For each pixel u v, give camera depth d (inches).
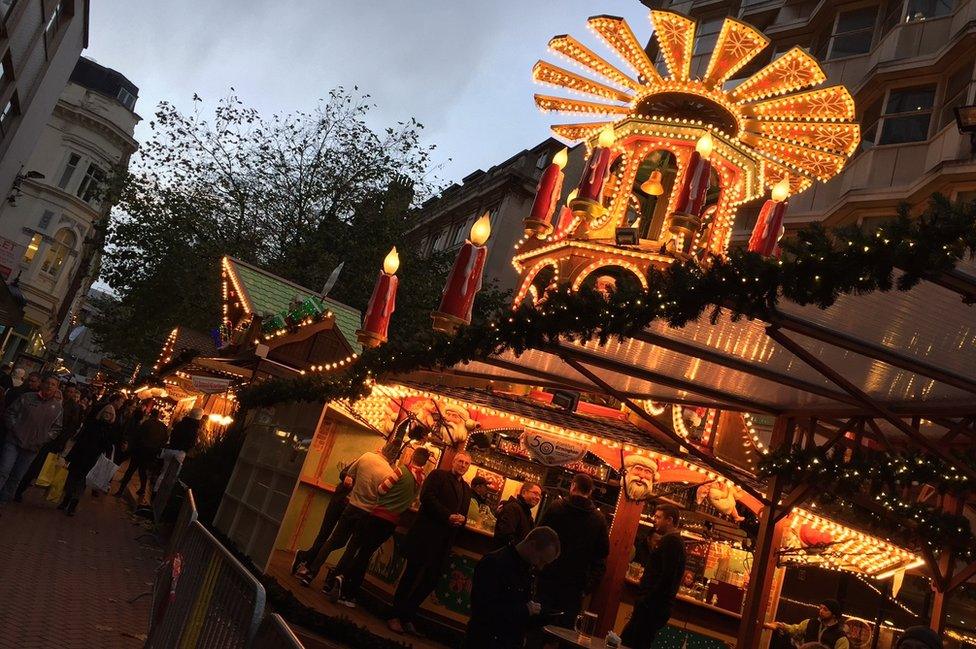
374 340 288.0
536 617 228.4
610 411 437.7
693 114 431.5
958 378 214.4
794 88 427.5
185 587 188.1
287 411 445.7
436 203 1808.6
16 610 254.7
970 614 450.9
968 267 167.5
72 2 1165.7
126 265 1170.0
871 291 173.2
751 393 321.7
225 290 810.8
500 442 453.1
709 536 434.9
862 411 296.7
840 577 529.0
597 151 296.4
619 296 209.2
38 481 519.8
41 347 2368.4
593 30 444.5
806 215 896.3
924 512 298.0
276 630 112.7
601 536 314.2
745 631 327.0
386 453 383.2
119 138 2390.5
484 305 1368.1
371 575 402.6
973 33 744.3
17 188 1491.1
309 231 1174.3
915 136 810.8
